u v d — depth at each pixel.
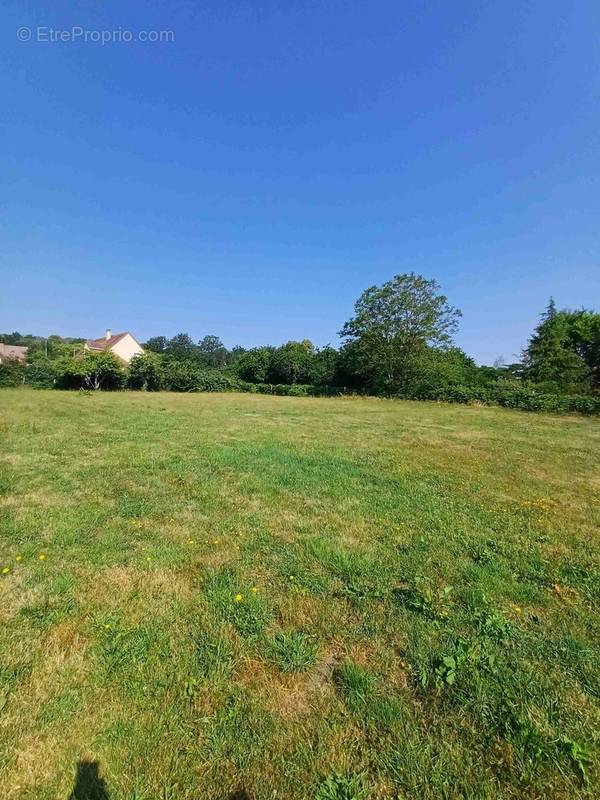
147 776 1.44
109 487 5.01
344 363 33.53
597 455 8.47
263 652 2.10
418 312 26.94
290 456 7.14
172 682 1.87
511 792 1.43
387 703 1.79
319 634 2.28
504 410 19.50
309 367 37.78
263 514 4.22
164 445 7.86
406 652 2.14
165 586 2.74
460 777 1.47
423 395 25.27
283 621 2.39
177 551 3.29
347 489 5.22
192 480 5.40
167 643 2.14
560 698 1.84
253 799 1.38
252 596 2.63
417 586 2.81
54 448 7.29
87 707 1.72
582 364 25.27
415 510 4.50
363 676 1.94
